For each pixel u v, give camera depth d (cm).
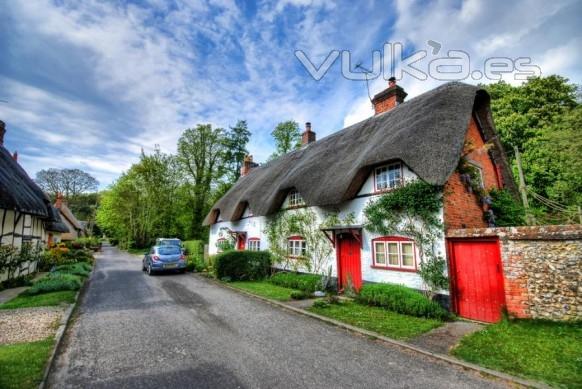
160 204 4012
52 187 6184
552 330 552
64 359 499
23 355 484
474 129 1089
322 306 842
